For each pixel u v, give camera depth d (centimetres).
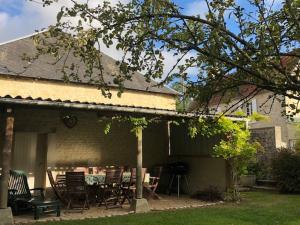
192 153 1332
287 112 402
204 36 330
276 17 347
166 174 1402
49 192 1192
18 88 1252
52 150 1224
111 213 920
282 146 1528
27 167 1178
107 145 1341
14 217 859
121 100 1445
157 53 349
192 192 1313
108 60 1330
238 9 340
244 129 1153
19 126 1171
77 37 325
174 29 339
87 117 1310
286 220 813
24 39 1452
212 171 1228
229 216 862
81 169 1216
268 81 309
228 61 318
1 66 1220
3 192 787
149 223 783
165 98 1563
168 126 1472
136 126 661
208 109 399
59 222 796
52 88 1316
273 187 1473
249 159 1166
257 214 887
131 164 1391
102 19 328
